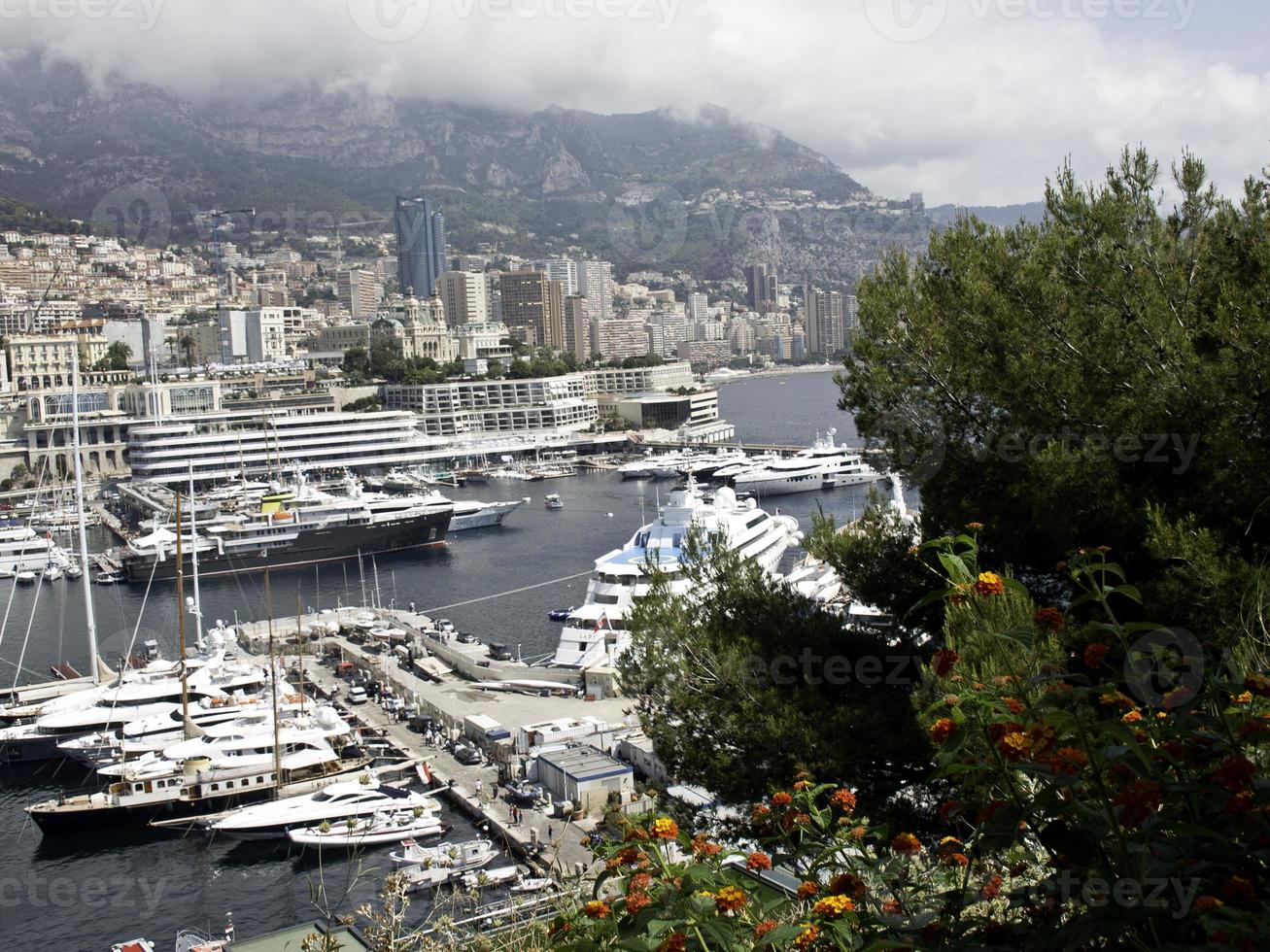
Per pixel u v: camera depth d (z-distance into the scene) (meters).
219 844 46.47
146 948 37.25
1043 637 13.47
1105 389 18.11
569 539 122.38
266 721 55.81
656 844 8.42
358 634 83.31
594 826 44.22
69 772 58.03
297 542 113.38
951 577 8.97
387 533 116.88
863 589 21.03
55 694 68.50
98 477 173.12
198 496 138.62
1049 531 17.94
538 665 70.06
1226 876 7.53
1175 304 18.44
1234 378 16.41
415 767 52.81
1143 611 17.08
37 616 96.44
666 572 21.70
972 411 19.84
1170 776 8.02
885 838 9.60
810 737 17.91
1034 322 18.98
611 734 53.59
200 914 40.72
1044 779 8.14
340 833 44.94
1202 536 15.50
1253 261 17.69
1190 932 7.34
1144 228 18.78
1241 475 16.11
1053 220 20.02
